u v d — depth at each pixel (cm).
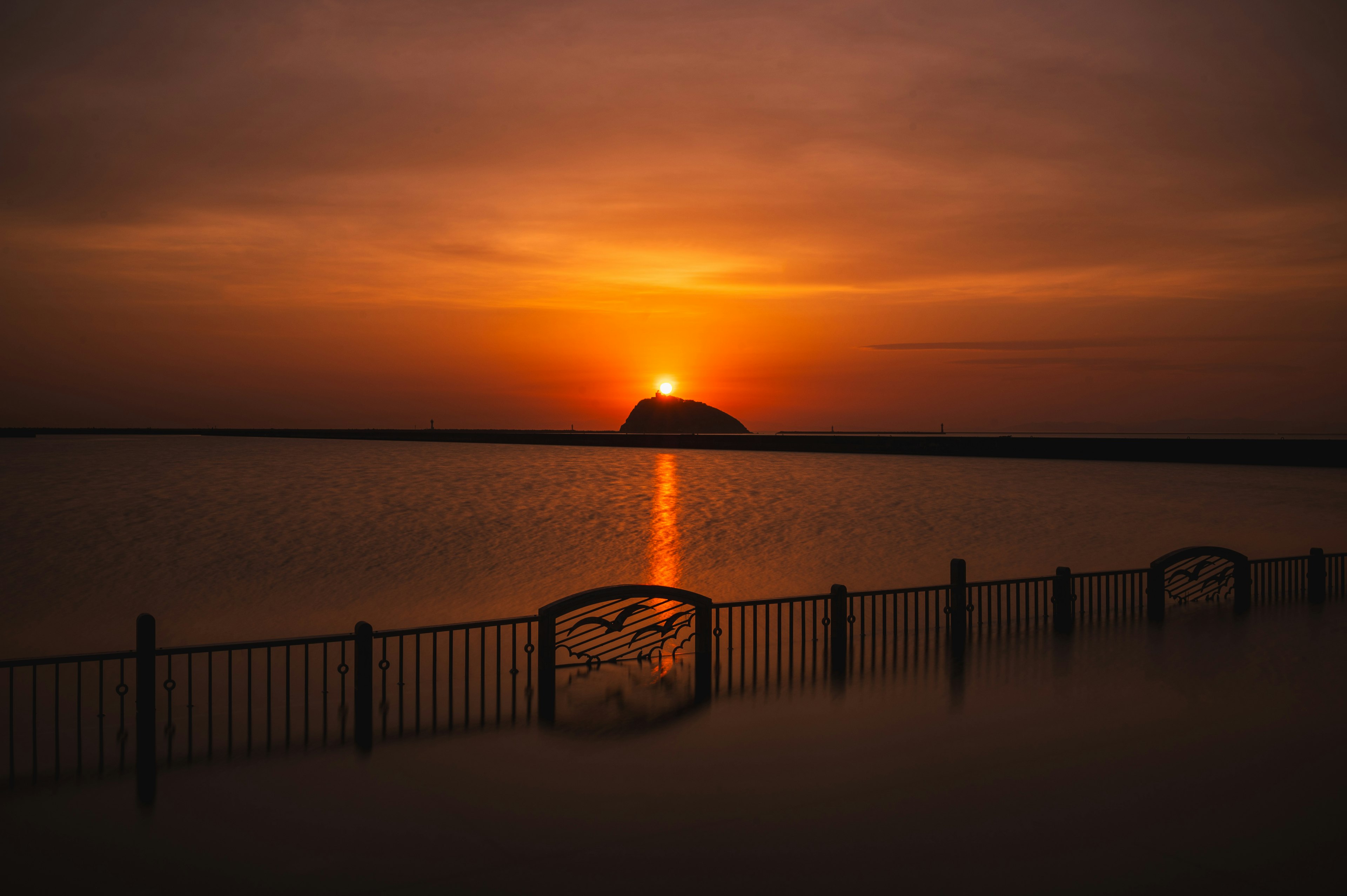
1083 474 7488
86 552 3441
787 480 7731
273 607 2300
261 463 12088
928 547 3322
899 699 1042
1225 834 681
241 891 608
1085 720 957
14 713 1029
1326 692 1052
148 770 823
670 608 1251
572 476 8744
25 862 652
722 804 743
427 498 6162
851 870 629
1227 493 5384
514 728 951
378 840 682
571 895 599
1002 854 651
